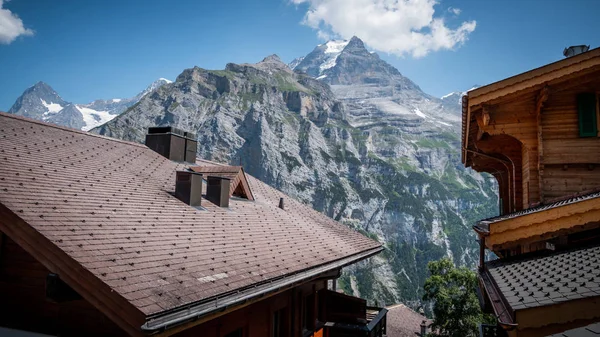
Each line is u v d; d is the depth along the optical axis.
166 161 15.01
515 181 16.30
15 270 7.44
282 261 10.66
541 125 13.30
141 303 5.84
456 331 44.78
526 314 5.70
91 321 7.07
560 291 6.04
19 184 7.56
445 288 47.84
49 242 6.16
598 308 5.42
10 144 9.38
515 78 13.35
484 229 10.14
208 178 13.24
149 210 9.77
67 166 9.84
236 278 8.30
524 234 9.31
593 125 12.86
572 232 9.02
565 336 3.89
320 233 16.02
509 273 8.77
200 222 10.71
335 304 17.11
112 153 12.70
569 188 12.95
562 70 12.88
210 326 8.54
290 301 12.73
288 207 18.22
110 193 9.56
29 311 7.33
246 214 13.67
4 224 6.43
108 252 6.80
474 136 17.55
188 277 7.36
